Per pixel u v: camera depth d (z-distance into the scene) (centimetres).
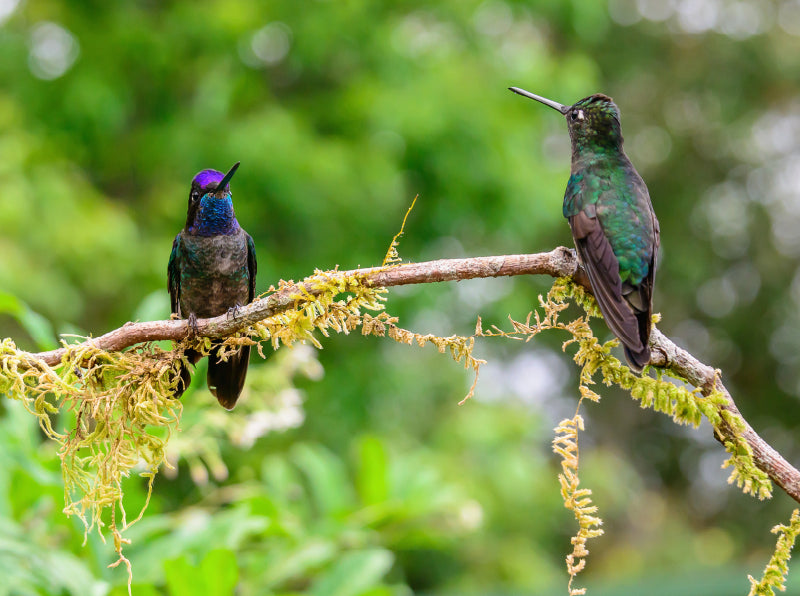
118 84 1423
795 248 2742
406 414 1717
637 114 2614
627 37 2522
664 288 2653
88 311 1495
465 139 1377
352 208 1381
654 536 2455
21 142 1362
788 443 2869
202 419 611
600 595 1562
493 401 1834
